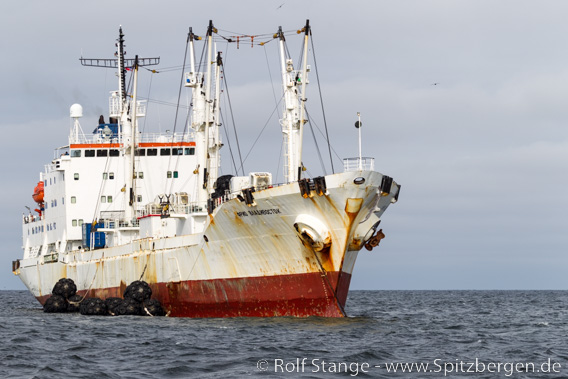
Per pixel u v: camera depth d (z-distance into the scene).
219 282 78.75
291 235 71.38
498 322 90.12
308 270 72.12
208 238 78.19
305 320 72.62
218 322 74.81
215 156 90.75
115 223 97.19
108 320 82.06
